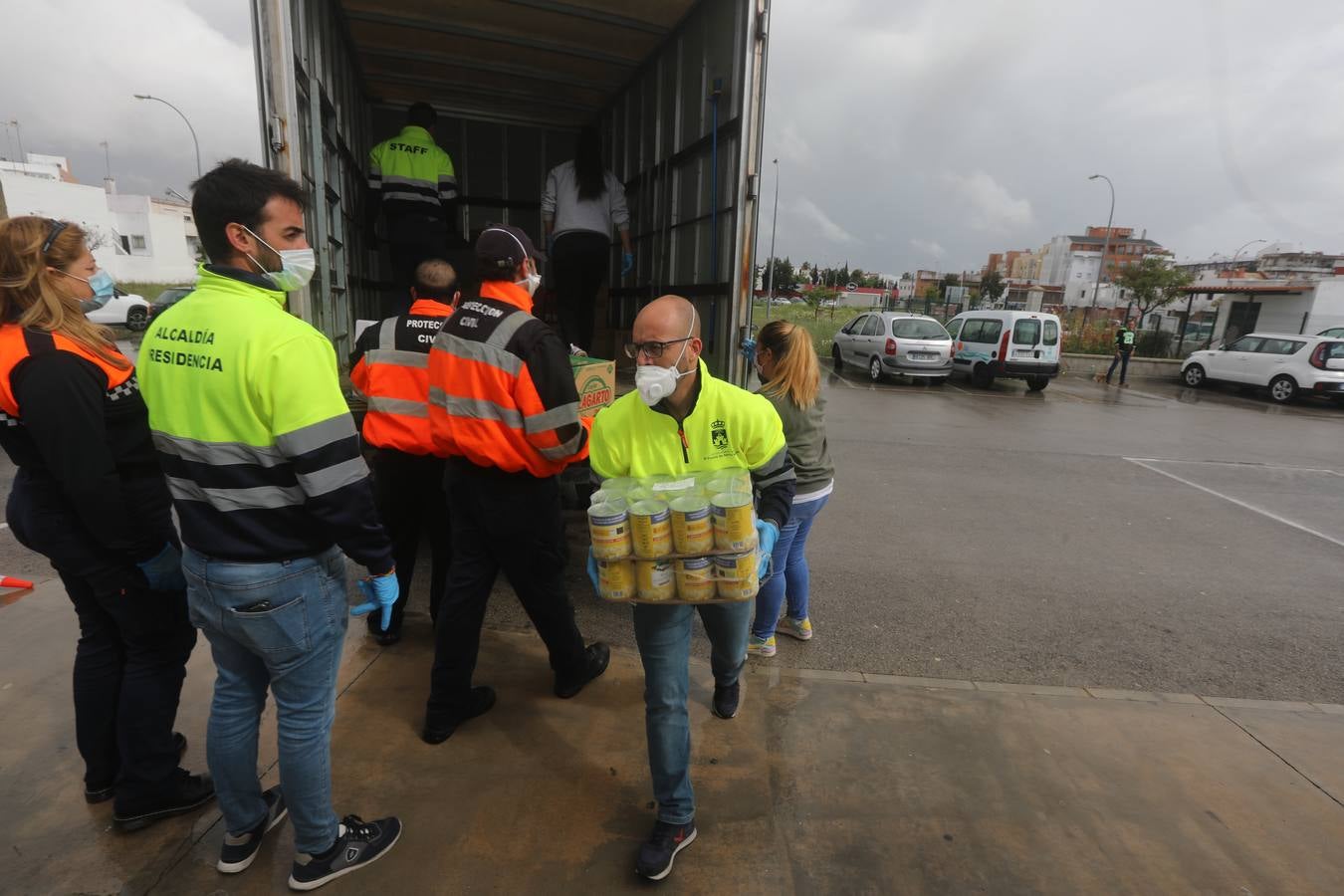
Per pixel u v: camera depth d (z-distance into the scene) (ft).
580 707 9.47
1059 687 10.69
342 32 17.33
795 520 10.51
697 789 8.02
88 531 6.12
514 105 23.36
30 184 121.80
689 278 16.69
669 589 6.46
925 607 13.70
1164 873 7.13
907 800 8.00
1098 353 73.56
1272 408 47.16
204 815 7.32
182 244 149.18
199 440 5.19
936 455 27.86
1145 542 18.29
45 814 7.20
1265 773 8.78
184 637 6.98
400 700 9.45
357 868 6.67
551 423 7.68
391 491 10.16
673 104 17.49
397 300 19.76
